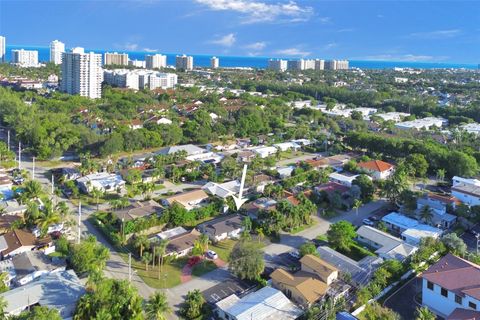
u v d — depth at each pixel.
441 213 137.88
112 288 80.12
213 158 196.75
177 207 127.25
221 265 105.19
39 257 100.31
